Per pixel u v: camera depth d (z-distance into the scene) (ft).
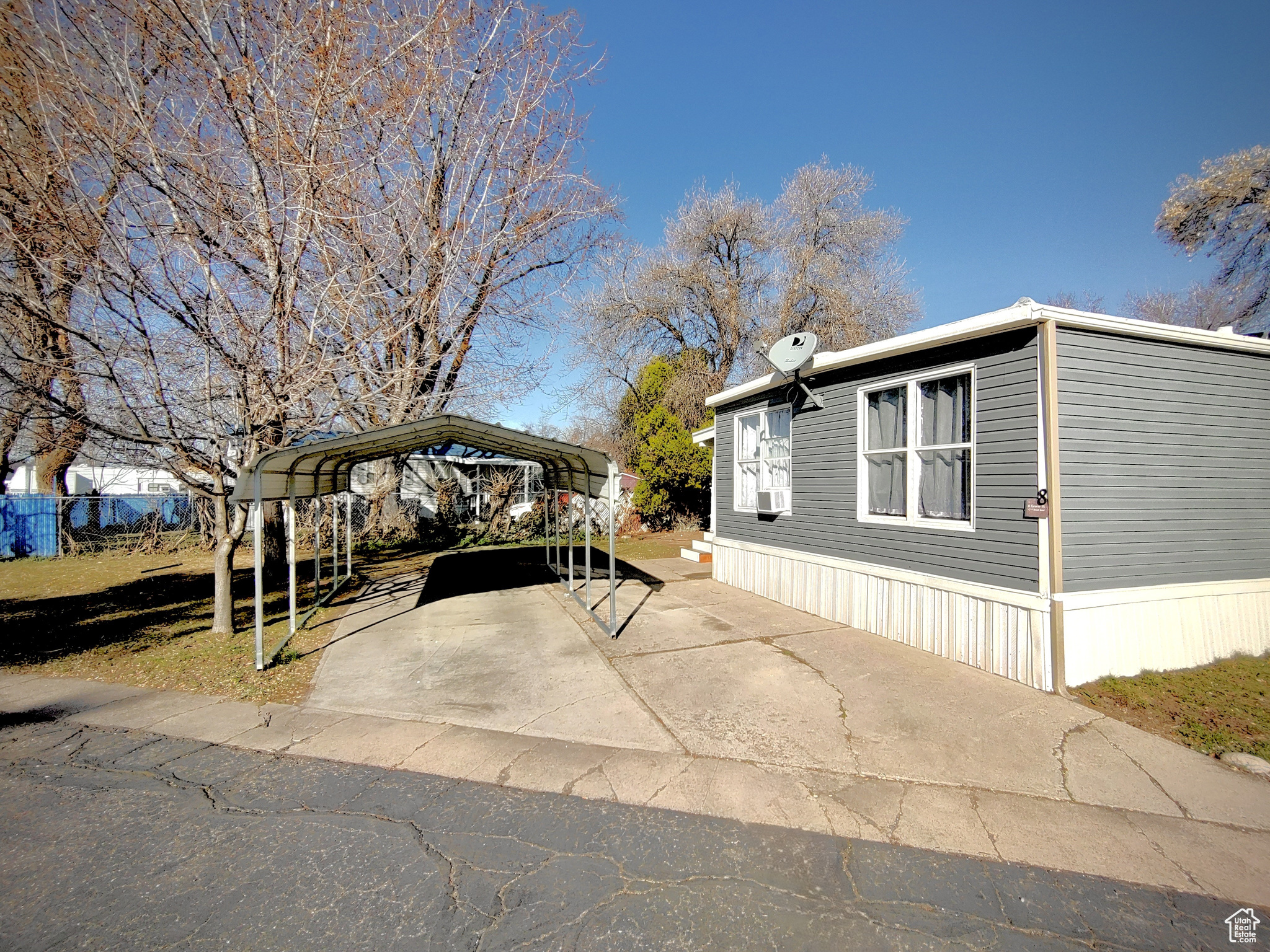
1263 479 18.39
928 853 8.87
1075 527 15.24
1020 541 15.62
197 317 19.42
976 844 9.10
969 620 17.08
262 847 8.96
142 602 27.86
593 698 15.11
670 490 57.36
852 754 11.98
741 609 24.93
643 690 15.55
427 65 28.86
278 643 20.39
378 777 11.19
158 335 19.39
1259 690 14.99
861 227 59.06
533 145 34.76
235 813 9.93
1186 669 16.58
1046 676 14.93
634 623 22.74
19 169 17.39
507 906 7.70
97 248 17.97
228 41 22.07
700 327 65.31
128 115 19.38
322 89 22.22
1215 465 17.51
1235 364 17.88
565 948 6.97
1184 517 16.92
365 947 6.97
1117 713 13.74
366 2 25.32
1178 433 16.87
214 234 20.30
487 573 36.63
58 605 27.27
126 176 19.15
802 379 24.16
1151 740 12.48
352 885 8.07
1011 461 15.89
